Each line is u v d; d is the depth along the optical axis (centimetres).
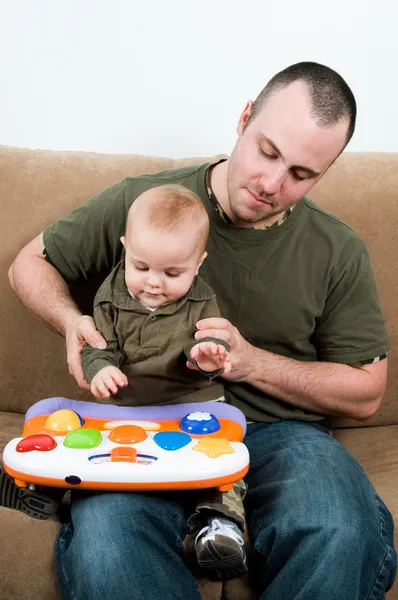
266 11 160
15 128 168
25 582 104
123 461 94
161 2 160
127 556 90
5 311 142
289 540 100
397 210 144
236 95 165
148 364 108
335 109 109
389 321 145
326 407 126
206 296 109
